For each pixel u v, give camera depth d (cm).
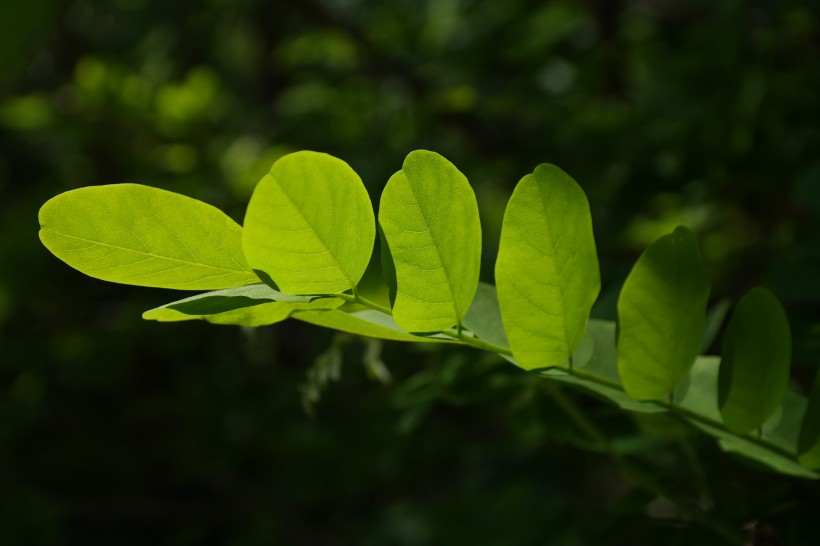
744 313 40
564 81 107
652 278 39
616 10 102
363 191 37
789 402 43
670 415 41
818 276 49
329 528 125
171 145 128
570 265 38
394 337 39
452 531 73
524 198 38
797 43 83
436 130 113
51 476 134
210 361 134
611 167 84
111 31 153
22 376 133
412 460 95
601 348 43
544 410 48
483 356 50
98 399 133
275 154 110
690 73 81
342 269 38
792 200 74
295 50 128
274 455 123
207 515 126
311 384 51
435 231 38
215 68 166
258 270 37
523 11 105
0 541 116
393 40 122
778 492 44
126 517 130
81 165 131
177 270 38
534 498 64
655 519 45
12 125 123
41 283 130
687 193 78
